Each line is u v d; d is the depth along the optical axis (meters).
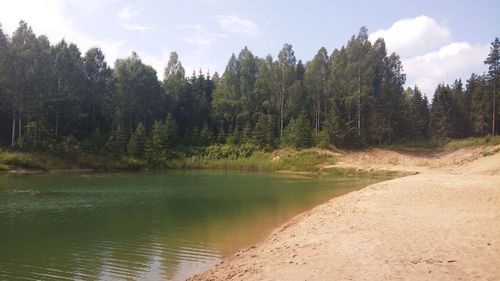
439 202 22.28
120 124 77.69
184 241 18.88
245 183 46.62
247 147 78.25
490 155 55.66
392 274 10.71
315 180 50.81
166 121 84.38
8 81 60.19
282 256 13.96
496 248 12.55
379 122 80.56
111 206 29.23
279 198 33.62
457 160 62.34
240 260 14.79
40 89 65.00
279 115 88.19
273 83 87.44
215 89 99.94
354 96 78.44
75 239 19.25
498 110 81.62
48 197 33.34
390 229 15.99
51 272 14.48
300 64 98.44
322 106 89.19
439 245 13.19
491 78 81.06
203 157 77.25
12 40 62.97
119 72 82.25
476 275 10.29
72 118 74.06
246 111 87.31
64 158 63.22
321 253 13.47
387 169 59.25
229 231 21.02
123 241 18.89
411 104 96.69
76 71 76.38
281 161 70.19
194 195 35.44
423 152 74.88
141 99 83.75
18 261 15.78
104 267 15.05
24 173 54.72
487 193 24.73
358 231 16.22
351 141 75.69
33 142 63.16
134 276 14.06
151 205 29.89
